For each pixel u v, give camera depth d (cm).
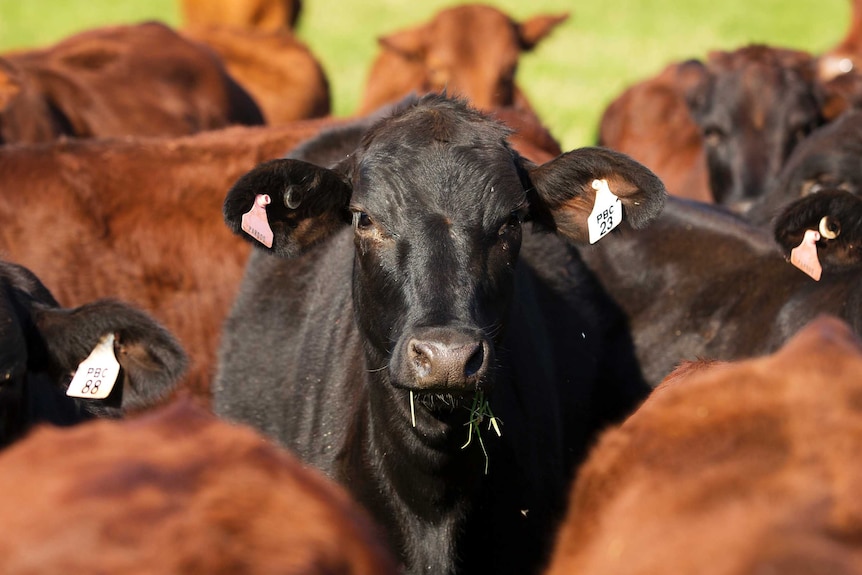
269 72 2506
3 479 495
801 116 1920
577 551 581
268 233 920
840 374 550
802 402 540
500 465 955
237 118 2084
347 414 1018
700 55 4150
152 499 472
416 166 895
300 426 1070
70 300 1360
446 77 2266
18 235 1366
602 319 1208
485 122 935
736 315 1166
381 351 905
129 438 520
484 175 894
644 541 509
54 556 450
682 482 528
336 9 5156
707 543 473
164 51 2002
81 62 1931
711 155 1992
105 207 1395
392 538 959
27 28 4534
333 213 947
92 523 460
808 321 1092
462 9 2312
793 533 453
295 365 1120
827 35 4591
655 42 4425
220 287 1398
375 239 895
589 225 949
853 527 458
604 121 2436
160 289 1388
